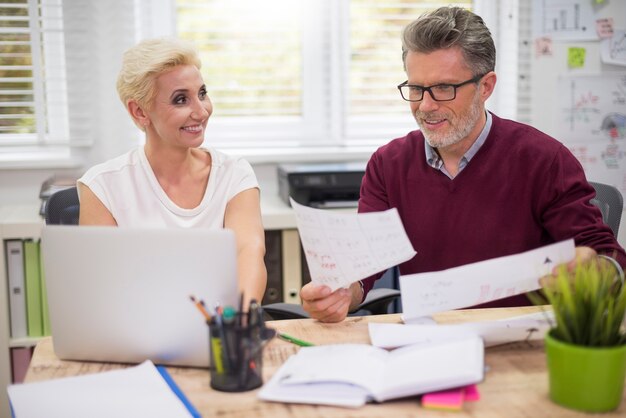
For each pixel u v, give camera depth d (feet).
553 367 3.56
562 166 5.71
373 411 3.51
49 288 4.20
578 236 5.47
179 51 5.76
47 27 9.30
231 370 3.74
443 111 5.50
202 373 4.05
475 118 5.61
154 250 4.00
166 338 4.10
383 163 6.21
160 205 6.12
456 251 5.90
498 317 4.82
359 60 10.28
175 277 4.00
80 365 4.25
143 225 6.08
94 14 9.11
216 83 9.98
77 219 6.30
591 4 9.89
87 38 9.14
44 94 9.39
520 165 5.77
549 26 9.88
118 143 9.40
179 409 3.54
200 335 4.04
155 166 6.18
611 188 6.34
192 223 6.13
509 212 5.81
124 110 9.36
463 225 5.87
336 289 4.58
